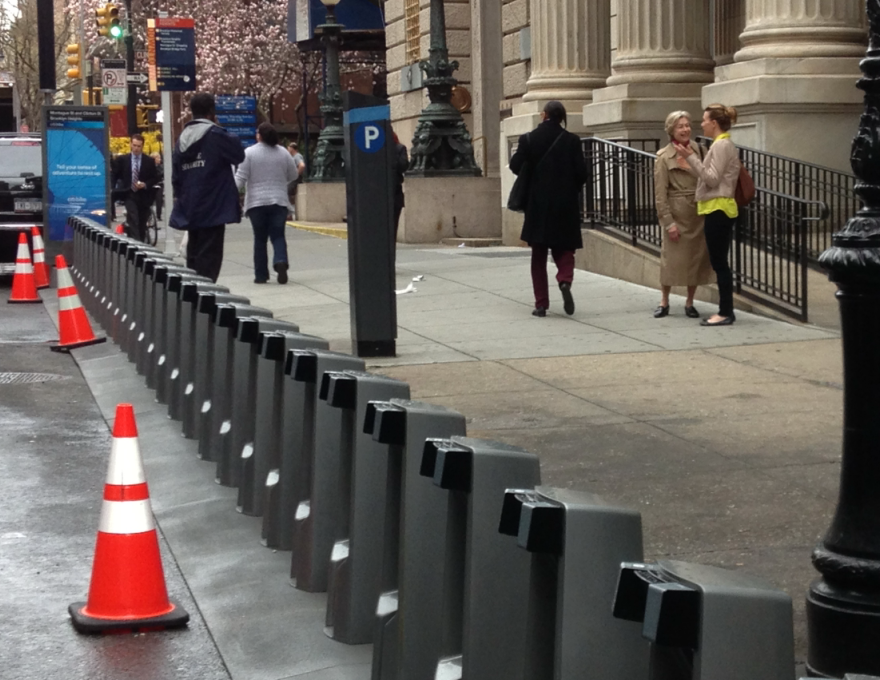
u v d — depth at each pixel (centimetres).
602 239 1505
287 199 1586
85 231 1573
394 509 393
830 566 369
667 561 241
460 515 330
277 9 5278
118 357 1119
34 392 996
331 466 501
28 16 6744
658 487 621
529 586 288
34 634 476
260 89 5359
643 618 231
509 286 1442
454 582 331
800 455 677
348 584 450
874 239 362
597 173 1567
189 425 792
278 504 571
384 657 386
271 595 507
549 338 1098
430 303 1343
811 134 1507
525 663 283
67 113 1945
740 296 1233
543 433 747
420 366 985
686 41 1803
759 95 1495
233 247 2214
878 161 366
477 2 2667
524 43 2291
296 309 1349
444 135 2219
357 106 1009
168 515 645
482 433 750
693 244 1159
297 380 493
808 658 379
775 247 1316
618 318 1198
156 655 454
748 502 590
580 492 281
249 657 448
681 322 1163
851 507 371
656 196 1170
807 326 1127
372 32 3344
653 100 1775
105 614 482
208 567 556
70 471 736
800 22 1514
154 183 2258
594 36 2020
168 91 1942
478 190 2170
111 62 2933
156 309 952
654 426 757
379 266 1018
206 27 5209
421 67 2262
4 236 2020
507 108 2400
